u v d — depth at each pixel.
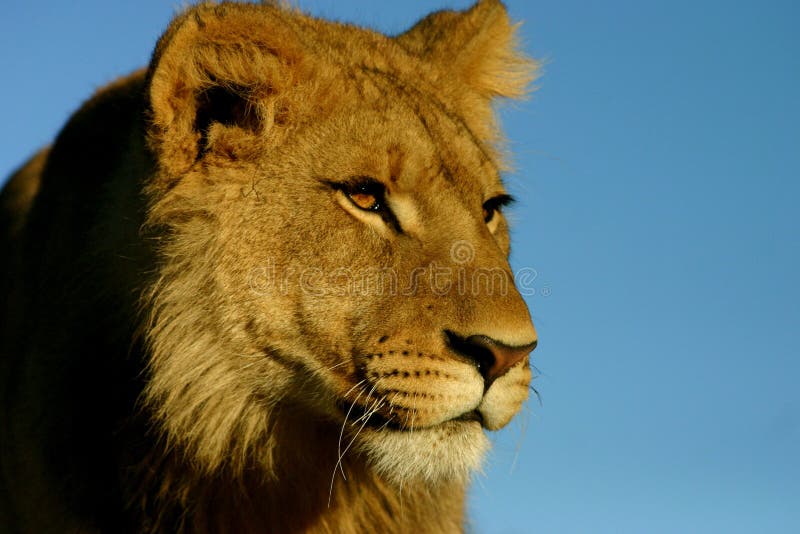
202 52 11.91
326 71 12.52
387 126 12.21
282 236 11.91
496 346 11.37
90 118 14.55
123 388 12.46
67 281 13.16
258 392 12.16
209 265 12.00
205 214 12.05
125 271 12.48
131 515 12.39
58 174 14.48
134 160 12.49
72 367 12.69
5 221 16.67
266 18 12.27
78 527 12.38
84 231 13.25
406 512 13.55
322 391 11.97
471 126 14.60
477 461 11.77
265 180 12.05
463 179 12.49
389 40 14.60
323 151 12.10
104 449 12.42
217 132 12.03
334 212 11.92
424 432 11.59
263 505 12.70
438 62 14.79
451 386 11.39
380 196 12.06
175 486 12.38
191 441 12.13
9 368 13.74
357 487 13.09
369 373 11.61
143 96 11.89
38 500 12.61
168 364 12.04
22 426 12.87
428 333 11.47
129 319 12.42
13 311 14.37
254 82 12.21
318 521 12.95
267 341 11.97
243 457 12.27
